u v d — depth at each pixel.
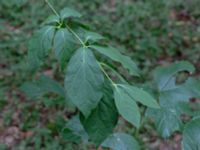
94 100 0.91
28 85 1.37
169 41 6.27
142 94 0.98
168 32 6.48
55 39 1.04
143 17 6.81
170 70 1.35
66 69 0.95
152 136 4.45
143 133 4.46
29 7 6.84
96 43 1.06
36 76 5.33
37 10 6.76
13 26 6.45
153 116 1.25
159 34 6.44
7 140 4.50
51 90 1.36
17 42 5.91
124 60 1.09
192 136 1.14
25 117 4.75
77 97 0.91
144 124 4.52
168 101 1.27
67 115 4.73
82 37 1.10
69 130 1.36
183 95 1.29
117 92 0.95
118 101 0.92
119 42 6.18
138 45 6.10
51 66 5.54
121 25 6.53
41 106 4.86
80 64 0.93
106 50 1.02
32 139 4.43
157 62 5.84
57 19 1.12
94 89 0.92
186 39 6.35
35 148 4.30
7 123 4.68
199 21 6.86
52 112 4.78
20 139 4.50
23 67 5.43
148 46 6.07
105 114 0.97
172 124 1.23
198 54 6.02
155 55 5.95
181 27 6.65
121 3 7.25
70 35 1.04
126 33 6.34
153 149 4.32
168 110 1.25
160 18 6.80
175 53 6.07
